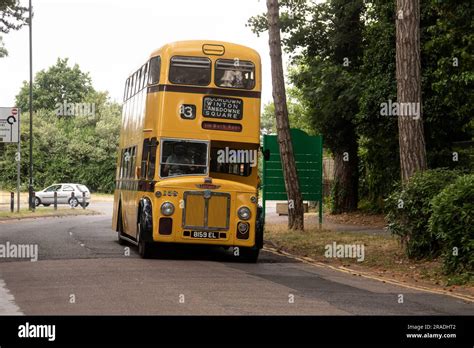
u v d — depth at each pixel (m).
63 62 109.44
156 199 19.38
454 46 23.47
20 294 12.94
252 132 20.28
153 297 12.50
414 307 12.20
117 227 25.39
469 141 28.47
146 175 20.30
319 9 37.34
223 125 20.16
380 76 30.22
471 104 24.28
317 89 34.50
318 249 22.59
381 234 26.53
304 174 30.16
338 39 36.06
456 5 23.02
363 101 30.75
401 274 17.50
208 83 20.16
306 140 30.19
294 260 20.48
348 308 11.80
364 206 39.31
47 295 12.76
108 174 85.06
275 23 27.88
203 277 15.50
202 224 19.38
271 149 30.27
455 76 23.05
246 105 20.30
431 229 16.58
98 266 17.31
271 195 30.27
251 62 20.39
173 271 16.52
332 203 40.59
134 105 23.53
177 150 19.91
